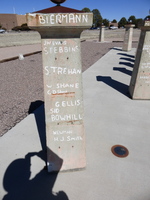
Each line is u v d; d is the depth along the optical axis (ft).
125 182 7.72
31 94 18.33
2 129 11.78
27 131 11.28
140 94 15.81
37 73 26.45
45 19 5.64
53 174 8.16
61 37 6.17
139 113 13.60
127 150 9.60
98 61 33.73
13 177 7.98
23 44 68.13
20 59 37.29
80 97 7.11
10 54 43.52
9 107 15.20
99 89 18.67
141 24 13.93
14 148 9.73
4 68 29.76
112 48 52.03
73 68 6.64
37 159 8.98
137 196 7.11
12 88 20.13
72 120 7.43
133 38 84.43
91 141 10.31
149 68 14.82
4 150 9.57
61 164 8.09
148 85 15.43
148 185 7.59
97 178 7.93
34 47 58.75
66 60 6.50
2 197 7.12
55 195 7.18
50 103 7.05
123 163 8.75
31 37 95.45
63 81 6.79
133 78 16.39
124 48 46.57
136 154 9.33
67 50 6.38
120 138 10.61
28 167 8.50
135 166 8.57
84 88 18.97
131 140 10.44
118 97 16.60
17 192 7.32
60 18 5.63
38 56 41.34
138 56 15.43
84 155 8.07
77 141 7.80
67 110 7.25
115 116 13.14
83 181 7.79
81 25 5.77
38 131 11.26
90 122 12.30
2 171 8.28
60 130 7.53
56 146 7.77
